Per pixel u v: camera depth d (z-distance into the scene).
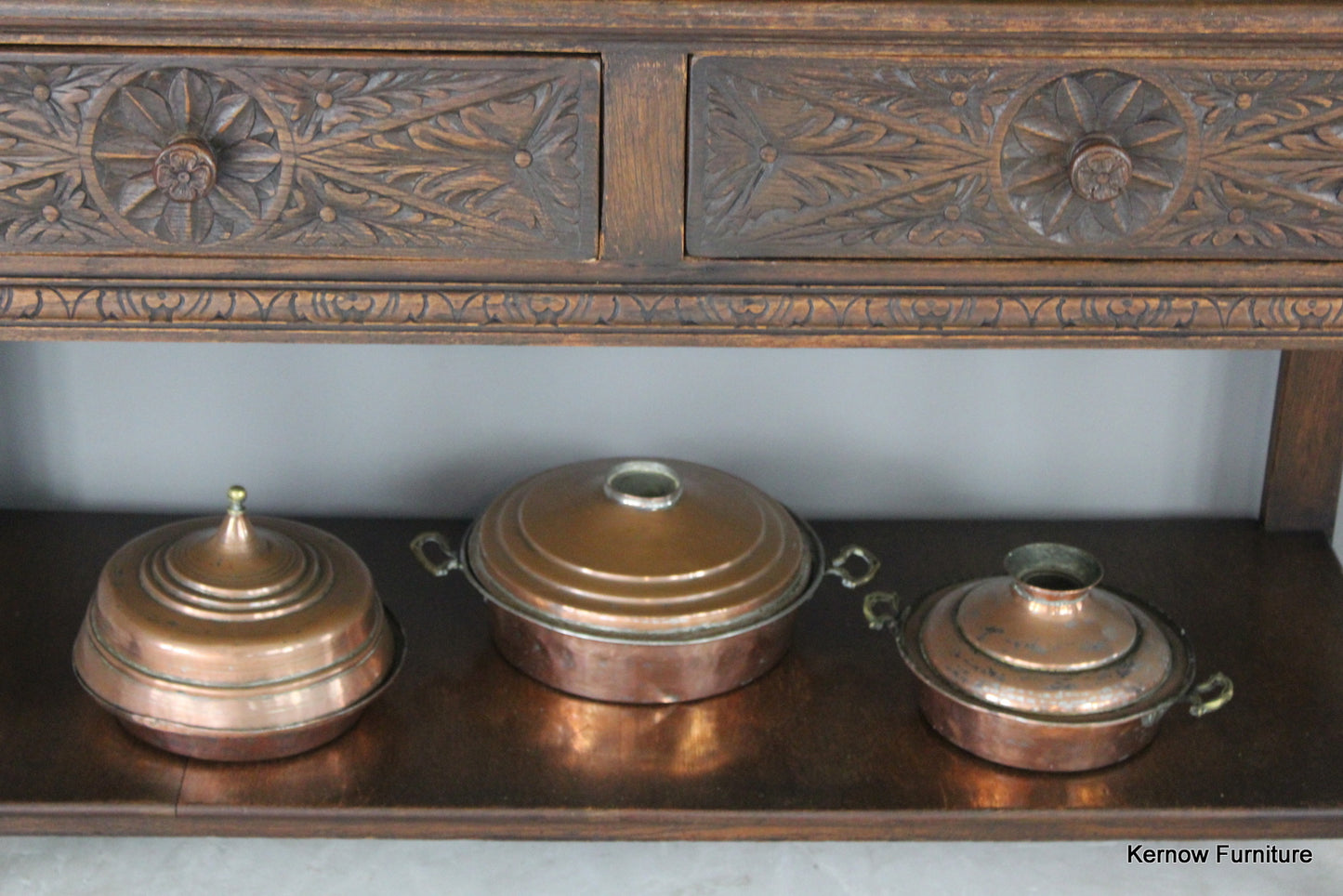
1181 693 1.06
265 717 1.03
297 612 1.05
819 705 1.15
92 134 0.84
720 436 1.37
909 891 1.16
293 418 1.35
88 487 1.38
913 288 0.90
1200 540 1.37
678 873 1.17
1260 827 1.06
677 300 0.90
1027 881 1.17
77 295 0.88
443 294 0.89
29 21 0.80
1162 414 1.37
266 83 0.83
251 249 0.88
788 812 1.05
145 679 1.03
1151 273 0.90
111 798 1.03
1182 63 0.83
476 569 1.16
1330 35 0.82
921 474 1.39
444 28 0.81
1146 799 1.06
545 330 0.90
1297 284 0.90
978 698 1.06
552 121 0.84
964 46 0.83
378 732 1.11
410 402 1.34
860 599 1.28
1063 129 0.85
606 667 1.12
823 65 0.83
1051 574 1.12
